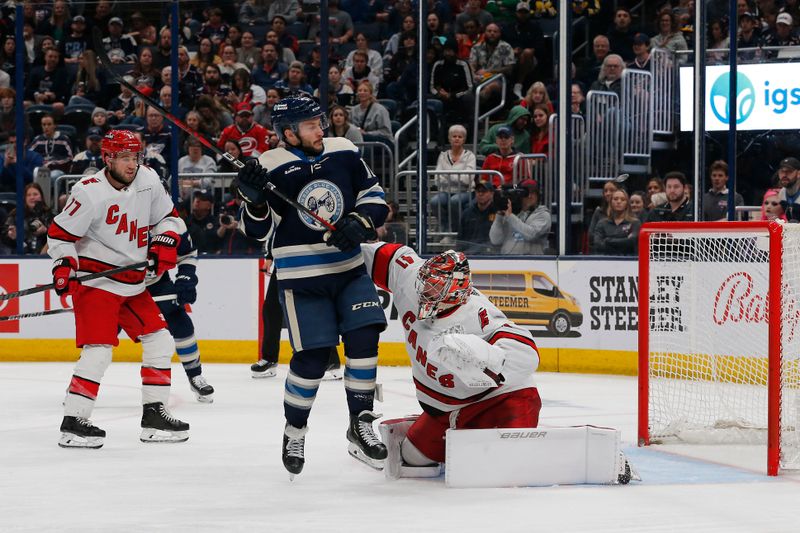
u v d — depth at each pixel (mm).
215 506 5719
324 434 8383
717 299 9062
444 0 18828
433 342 5879
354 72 18641
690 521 5328
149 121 17609
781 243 6773
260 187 5996
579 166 16312
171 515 5496
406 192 16719
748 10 16891
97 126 18188
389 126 17500
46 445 7941
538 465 6238
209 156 17078
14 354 14727
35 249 16703
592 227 15094
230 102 18203
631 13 18203
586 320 13062
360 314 6191
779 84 16062
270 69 18656
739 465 7000
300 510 5594
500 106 17984
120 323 8070
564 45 13586
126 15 19672
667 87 16938
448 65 18094
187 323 10320
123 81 6438
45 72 19453
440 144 18062
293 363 6281
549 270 13281
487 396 6270
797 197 14445
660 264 9367
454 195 15633
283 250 6238
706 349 8992
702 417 8586
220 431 8625
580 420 9180
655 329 9250
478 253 15383
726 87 16359
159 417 8000
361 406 6242
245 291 14367
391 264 6359
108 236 7648
